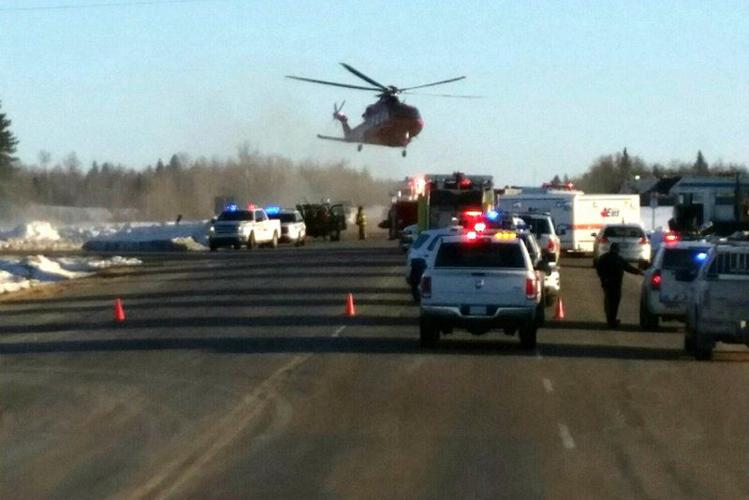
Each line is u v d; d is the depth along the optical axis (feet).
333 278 235.61
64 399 95.14
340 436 77.77
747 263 118.93
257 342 133.59
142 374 109.09
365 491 61.67
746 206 406.82
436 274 124.77
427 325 125.80
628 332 146.41
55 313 177.47
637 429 80.48
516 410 88.12
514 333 131.34
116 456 71.77
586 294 207.00
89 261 300.40
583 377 105.91
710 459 70.33
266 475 65.82
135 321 161.17
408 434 78.38
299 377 105.40
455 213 266.98
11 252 359.05
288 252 346.74
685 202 463.42
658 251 151.53
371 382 102.22
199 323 155.94
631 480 64.34
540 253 164.96
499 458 70.33
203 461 69.92
